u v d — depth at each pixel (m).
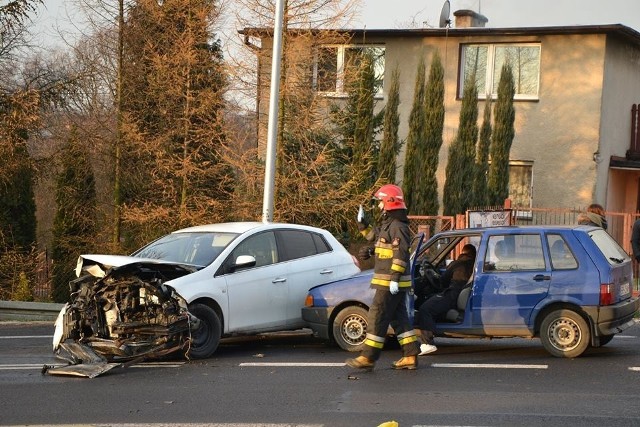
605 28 24.02
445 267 11.88
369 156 20.38
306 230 12.78
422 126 21.72
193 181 20.45
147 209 20.33
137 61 20.72
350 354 11.41
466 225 17.36
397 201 9.97
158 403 8.39
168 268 11.09
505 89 22.64
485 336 10.91
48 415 7.93
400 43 26.14
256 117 19.56
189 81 20.09
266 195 16.41
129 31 20.55
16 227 24.42
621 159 25.69
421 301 11.20
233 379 9.63
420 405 8.11
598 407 7.94
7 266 22.64
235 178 20.11
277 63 16.34
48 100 21.22
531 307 10.70
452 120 25.80
